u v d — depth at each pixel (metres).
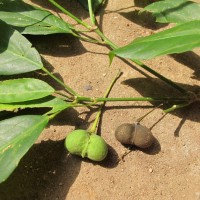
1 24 0.31
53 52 0.34
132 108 0.31
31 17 0.33
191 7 0.31
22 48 0.30
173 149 0.30
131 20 0.35
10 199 0.28
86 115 0.31
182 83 0.32
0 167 0.25
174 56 0.33
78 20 0.33
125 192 0.28
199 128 0.30
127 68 0.33
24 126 0.27
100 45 0.34
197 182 0.29
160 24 0.35
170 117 0.31
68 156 0.30
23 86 0.28
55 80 0.33
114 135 0.30
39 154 0.30
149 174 0.29
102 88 0.32
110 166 0.29
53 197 0.28
